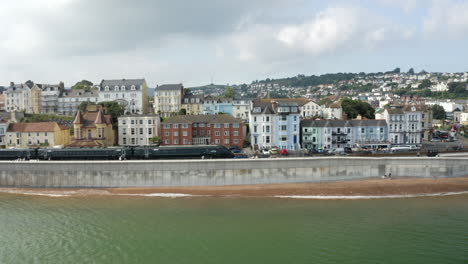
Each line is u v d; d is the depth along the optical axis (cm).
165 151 7556
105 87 14525
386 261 3997
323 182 7038
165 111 14450
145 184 6906
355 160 7112
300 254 4169
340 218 5328
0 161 7094
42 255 4203
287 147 9812
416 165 7162
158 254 4200
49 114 13562
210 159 7156
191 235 4716
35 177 7000
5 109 14938
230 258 4091
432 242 4459
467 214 5478
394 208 5812
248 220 5259
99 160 7438
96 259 4094
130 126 10356
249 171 6962
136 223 5150
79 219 5331
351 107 13225
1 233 4828
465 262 3956
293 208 5828
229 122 9931
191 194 6650
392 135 10319
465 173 7175
